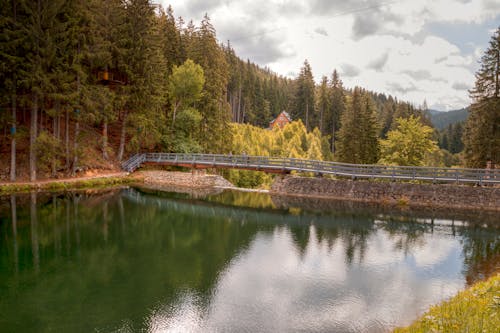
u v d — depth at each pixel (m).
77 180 29.52
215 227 19.33
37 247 14.67
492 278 10.23
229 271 12.52
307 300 10.23
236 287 11.11
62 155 29.30
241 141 55.94
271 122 90.38
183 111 39.62
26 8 24.50
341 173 27.62
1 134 28.95
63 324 8.62
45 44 25.55
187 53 44.59
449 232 18.44
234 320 8.98
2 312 9.18
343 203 26.38
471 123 32.38
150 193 29.52
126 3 34.59
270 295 10.55
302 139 63.84
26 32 24.45
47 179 28.80
